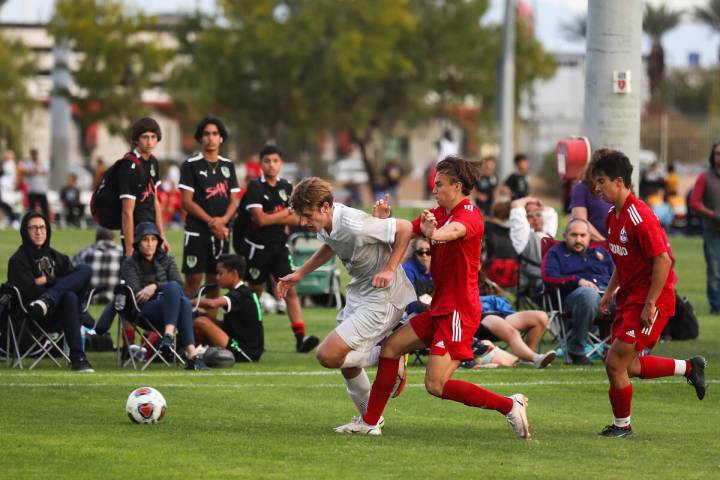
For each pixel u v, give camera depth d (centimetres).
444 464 2300
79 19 13850
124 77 14350
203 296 4034
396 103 17325
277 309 5269
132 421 2708
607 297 2702
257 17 16188
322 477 2175
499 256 4856
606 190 2562
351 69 15912
